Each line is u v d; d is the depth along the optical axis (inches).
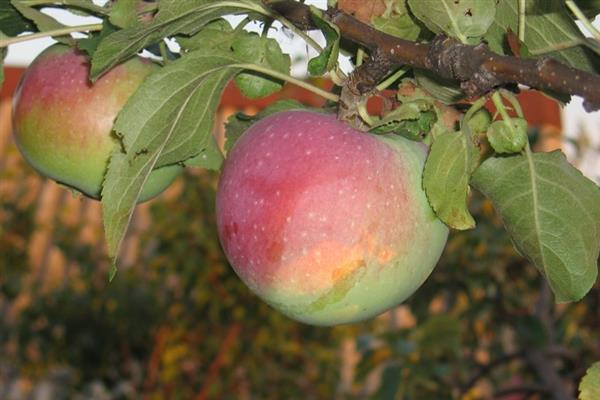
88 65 18.9
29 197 66.2
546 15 15.9
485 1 15.4
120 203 15.8
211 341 55.7
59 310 55.6
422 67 15.2
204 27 16.8
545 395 35.0
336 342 56.2
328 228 16.1
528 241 16.5
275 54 16.5
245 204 16.5
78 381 56.1
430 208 16.6
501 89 15.6
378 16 16.6
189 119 16.4
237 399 55.5
